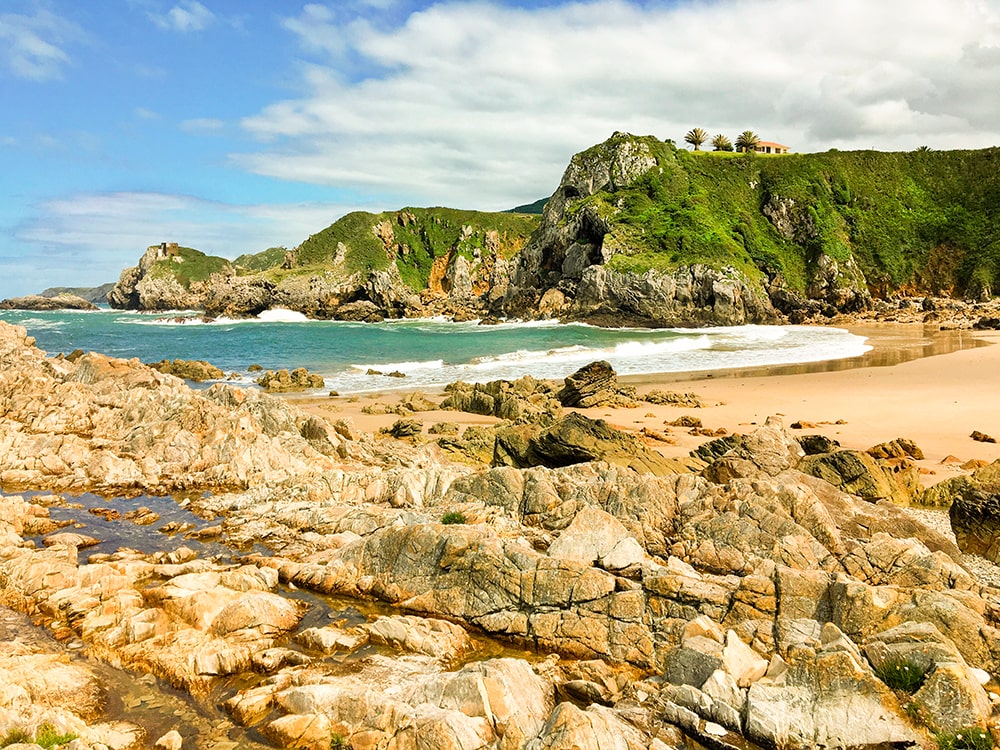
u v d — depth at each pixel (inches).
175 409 1093.8
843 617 461.4
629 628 497.7
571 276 4852.4
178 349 3383.4
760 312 4402.1
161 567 639.1
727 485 669.3
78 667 487.5
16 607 588.7
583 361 2659.9
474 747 382.0
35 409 1170.0
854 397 1656.0
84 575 620.1
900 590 468.4
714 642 458.9
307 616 573.3
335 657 502.0
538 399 1715.1
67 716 410.3
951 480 852.0
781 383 1952.5
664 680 458.6
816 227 5167.3
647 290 4271.7
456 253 7687.0
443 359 2775.6
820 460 842.8
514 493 737.6
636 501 676.7
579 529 584.1
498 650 518.3
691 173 5546.3
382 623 531.2
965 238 5162.4
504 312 5275.6
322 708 426.9
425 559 601.9
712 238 4672.7
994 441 1154.7
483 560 563.8
